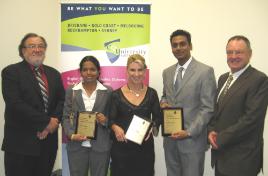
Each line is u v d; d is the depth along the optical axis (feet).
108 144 9.96
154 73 12.63
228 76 8.83
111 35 12.35
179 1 12.39
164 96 10.39
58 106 10.12
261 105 7.82
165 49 12.53
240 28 12.28
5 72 9.50
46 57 12.91
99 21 12.34
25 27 12.82
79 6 12.32
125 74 12.41
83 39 12.37
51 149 10.14
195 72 9.50
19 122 9.47
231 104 8.18
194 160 9.51
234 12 12.26
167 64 12.55
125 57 12.39
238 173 8.04
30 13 12.80
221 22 12.32
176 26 12.46
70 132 9.84
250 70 8.23
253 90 7.88
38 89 9.53
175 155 10.10
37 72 9.76
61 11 12.36
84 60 9.96
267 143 12.43
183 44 9.50
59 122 9.96
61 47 12.40
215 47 12.41
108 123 9.61
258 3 12.17
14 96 9.27
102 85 10.16
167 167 10.25
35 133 9.50
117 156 9.45
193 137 9.36
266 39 12.21
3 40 12.78
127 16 12.31
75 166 9.93
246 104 7.93
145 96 9.55
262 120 8.07
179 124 9.42
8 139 9.52
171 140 10.03
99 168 9.95
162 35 12.51
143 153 9.44
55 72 10.32
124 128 9.39
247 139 8.09
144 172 9.46
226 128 8.21
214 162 8.68
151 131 9.48
